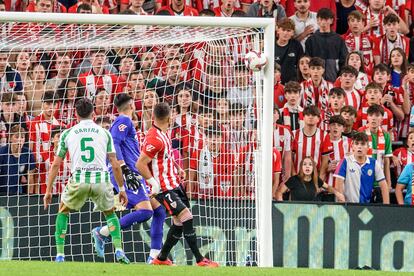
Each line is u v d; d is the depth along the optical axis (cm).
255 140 4028
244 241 4009
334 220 4066
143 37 3991
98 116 4241
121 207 3656
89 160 3312
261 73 3906
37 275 2572
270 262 3766
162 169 3409
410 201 4391
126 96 3672
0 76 4169
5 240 3956
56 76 4234
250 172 4081
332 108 4703
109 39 3981
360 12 5053
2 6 4959
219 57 4166
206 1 5134
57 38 3962
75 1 5088
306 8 4994
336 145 4538
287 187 4438
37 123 4106
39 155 4091
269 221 3781
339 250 4059
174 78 4231
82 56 4300
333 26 5066
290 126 4578
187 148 4128
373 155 4597
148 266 3041
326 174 4547
